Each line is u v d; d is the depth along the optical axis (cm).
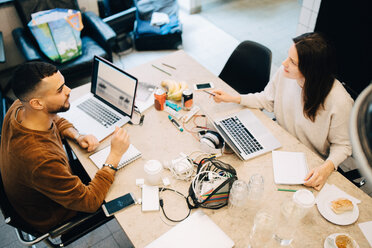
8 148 124
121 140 143
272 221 125
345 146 150
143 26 356
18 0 279
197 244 120
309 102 150
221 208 132
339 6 206
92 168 150
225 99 178
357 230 123
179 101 186
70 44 268
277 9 453
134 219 129
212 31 407
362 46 196
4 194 124
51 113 131
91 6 352
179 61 218
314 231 123
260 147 156
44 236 131
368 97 49
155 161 139
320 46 137
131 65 348
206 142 152
